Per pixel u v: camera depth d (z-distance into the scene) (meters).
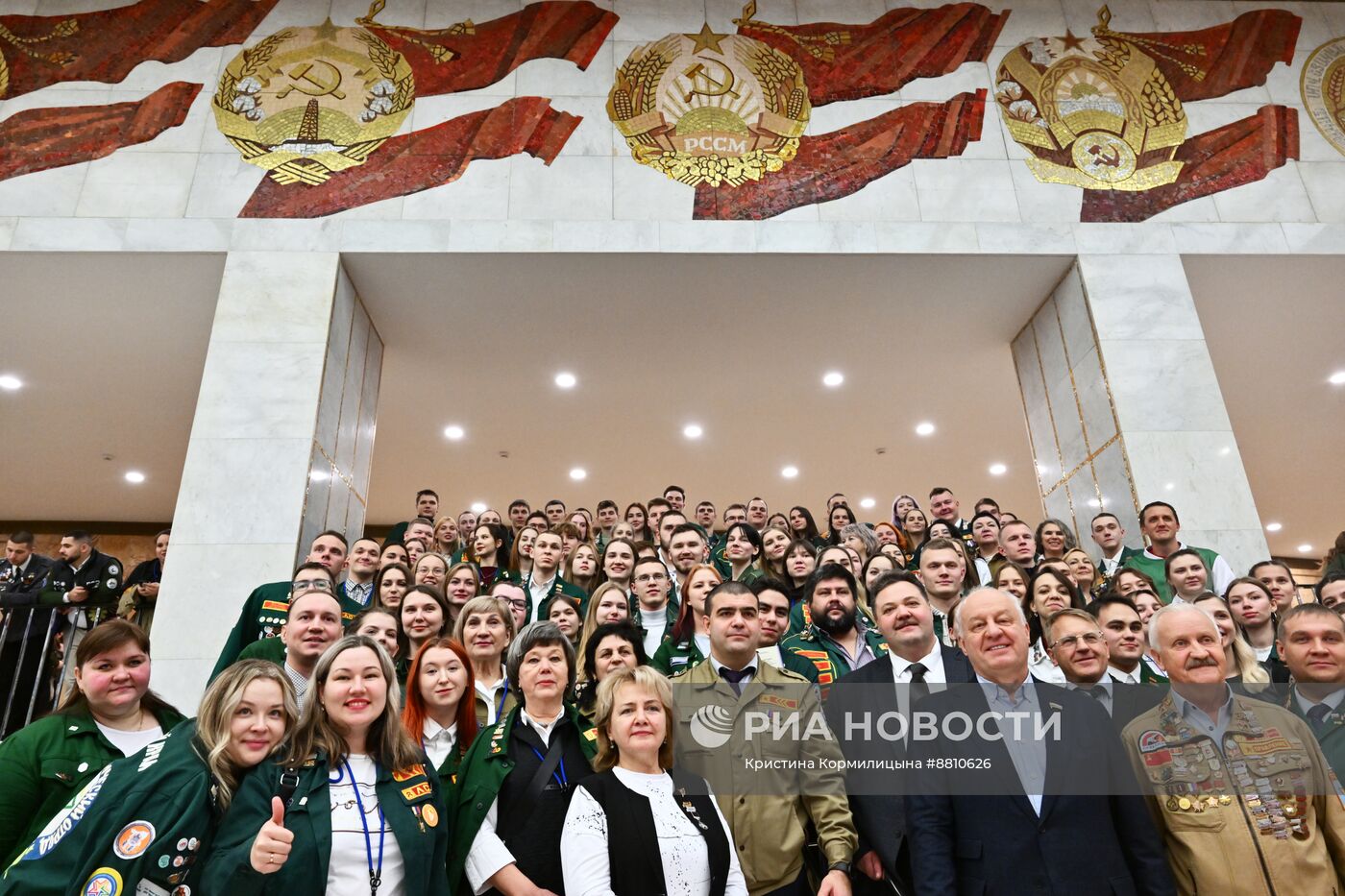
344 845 2.69
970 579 6.39
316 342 8.42
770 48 10.04
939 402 13.16
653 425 13.78
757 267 9.34
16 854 2.88
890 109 9.80
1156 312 8.95
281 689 2.95
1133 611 4.38
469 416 13.27
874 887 3.21
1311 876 2.89
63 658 7.04
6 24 9.39
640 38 9.99
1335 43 10.16
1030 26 10.23
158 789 2.59
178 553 7.57
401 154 9.28
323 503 8.38
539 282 9.52
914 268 9.42
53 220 8.60
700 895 2.88
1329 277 9.60
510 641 4.54
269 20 9.77
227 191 8.95
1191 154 9.66
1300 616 3.67
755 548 7.04
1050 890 2.77
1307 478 16.02
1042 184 9.50
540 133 9.48
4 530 16.52
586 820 2.99
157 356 10.80
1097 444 8.96
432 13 9.95
